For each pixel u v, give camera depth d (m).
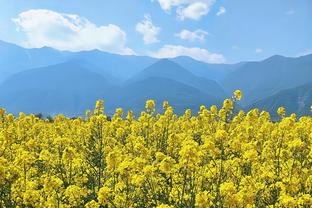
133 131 28.67
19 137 28.09
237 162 16.77
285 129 19.09
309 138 21.06
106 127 29.39
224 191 12.76
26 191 14.99
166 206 12.12
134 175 14.95
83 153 23.41
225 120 24.78
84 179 18.31
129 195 15.16
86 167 20.19
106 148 22.88
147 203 15.45
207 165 16.59
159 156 17.55
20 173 16.78
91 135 29.11
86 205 14.43
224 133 17.58
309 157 18.33
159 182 16.03
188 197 14.95
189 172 15.50
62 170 19.20
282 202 12.81
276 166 17.47
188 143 14.99
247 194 12.77
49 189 14.45
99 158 23.03
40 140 28.38
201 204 13.09
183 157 14.12
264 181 15.40
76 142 27.14
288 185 14.45
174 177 16.22
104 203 13.91
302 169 16.47
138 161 15.20
